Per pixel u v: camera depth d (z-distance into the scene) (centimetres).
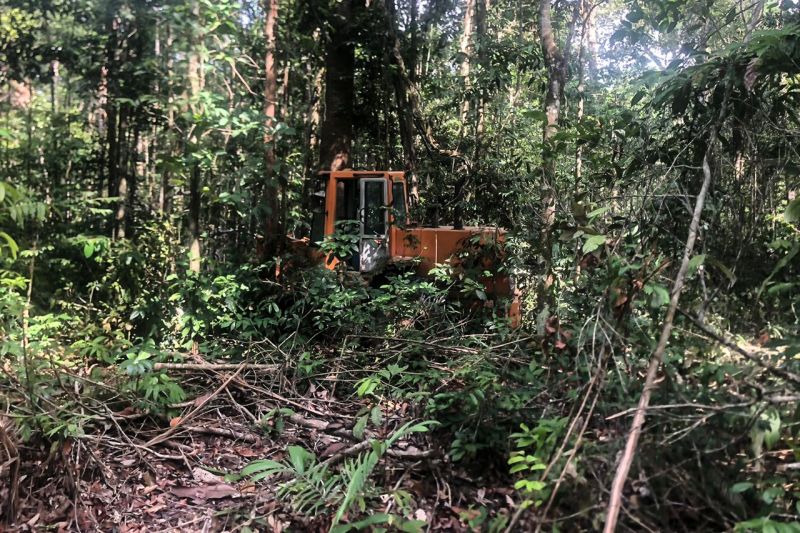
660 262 315
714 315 332
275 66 689
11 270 568
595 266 361
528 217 549
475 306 586
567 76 810
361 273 664
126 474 346
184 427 399
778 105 426
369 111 1054
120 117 756
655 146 460
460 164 959
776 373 243
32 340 420
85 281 665
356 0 935
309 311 543
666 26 534
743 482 239
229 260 670
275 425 406
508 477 314
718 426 252
